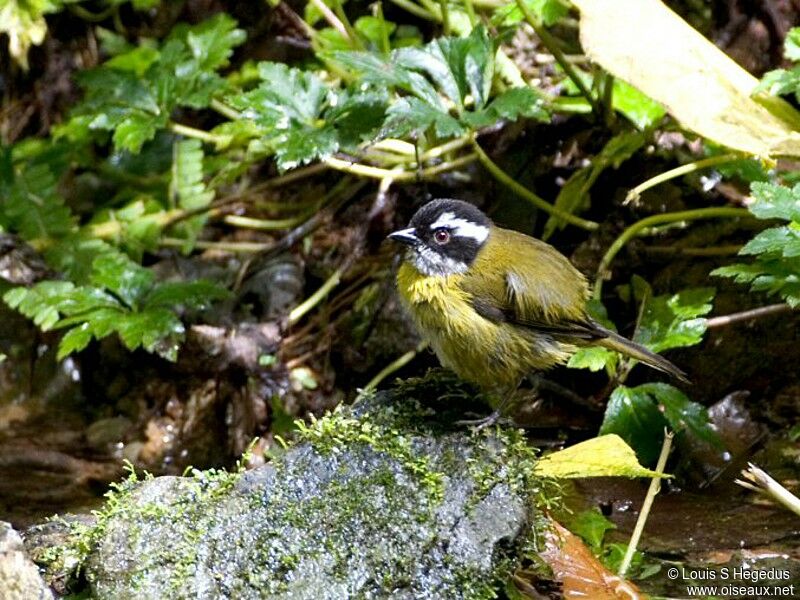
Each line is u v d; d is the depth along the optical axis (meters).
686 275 10.45
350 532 6.70
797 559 7.84
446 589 6.53
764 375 10.03
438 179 11.24
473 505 6.75
